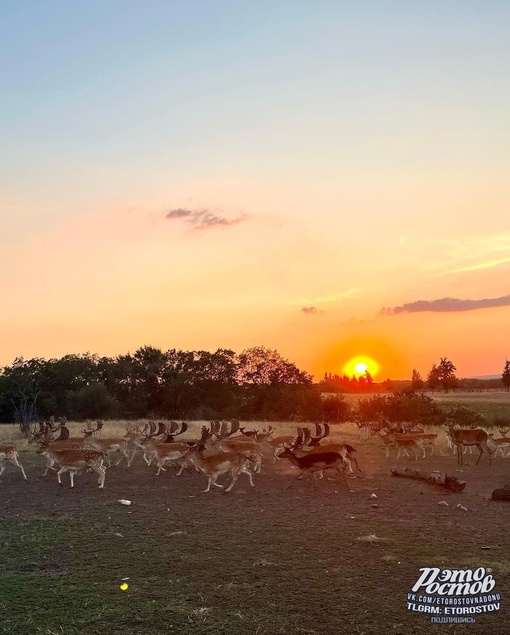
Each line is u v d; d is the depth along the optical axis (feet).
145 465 64.44
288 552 31.30
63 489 49.85
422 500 45.55
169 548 32.09
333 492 48.75
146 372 199.31
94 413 171.83
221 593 25.55
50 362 187.83
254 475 57.77
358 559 30.14
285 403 191.42
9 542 33.42
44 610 23.85
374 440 94.94
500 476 59.06
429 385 429.38
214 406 198.18
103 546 32.58
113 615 23.35
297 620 22.90
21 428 101.55
